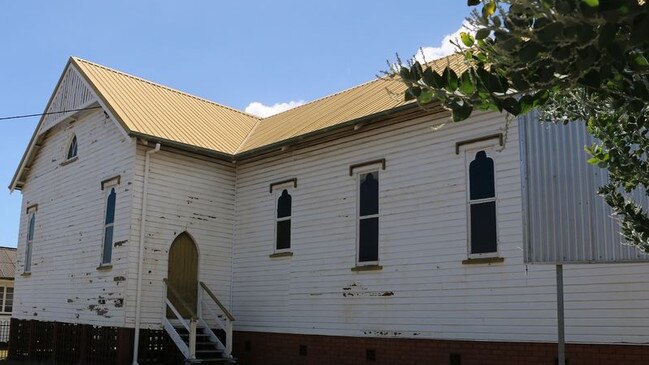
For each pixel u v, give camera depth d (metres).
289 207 16.95
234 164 18.73
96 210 18.05
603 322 10.77
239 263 17.97
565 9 2.52
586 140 6.39
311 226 16.12
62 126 20.75
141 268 16.22
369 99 16.89
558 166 6.53
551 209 6.50
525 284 11.82
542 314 11.50
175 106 20.28
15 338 21.06
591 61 2.70
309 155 16.59
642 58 2.76
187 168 17.64
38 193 21.61
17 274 21.97
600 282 10.91
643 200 5.46
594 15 2.47
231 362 16.02
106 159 17.98
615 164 4.31
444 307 12.98
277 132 18.70
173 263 17.05
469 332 12.49
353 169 15.36
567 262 6.30
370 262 14.66
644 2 2.48
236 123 21.50
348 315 14.80
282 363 16.06
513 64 2.98
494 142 12.70
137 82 20.67
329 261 15.49
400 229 14.09
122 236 16.47
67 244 19.17
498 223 12.38
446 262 13.11
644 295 10.41
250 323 17.19
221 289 17.80
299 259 16.25
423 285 13.43
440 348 12.89
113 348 15.97
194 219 17.53
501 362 11.91
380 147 14.86
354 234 15.06
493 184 12.68
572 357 11.02
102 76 19.56
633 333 10.42
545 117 4.92
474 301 12.52
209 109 21.77
